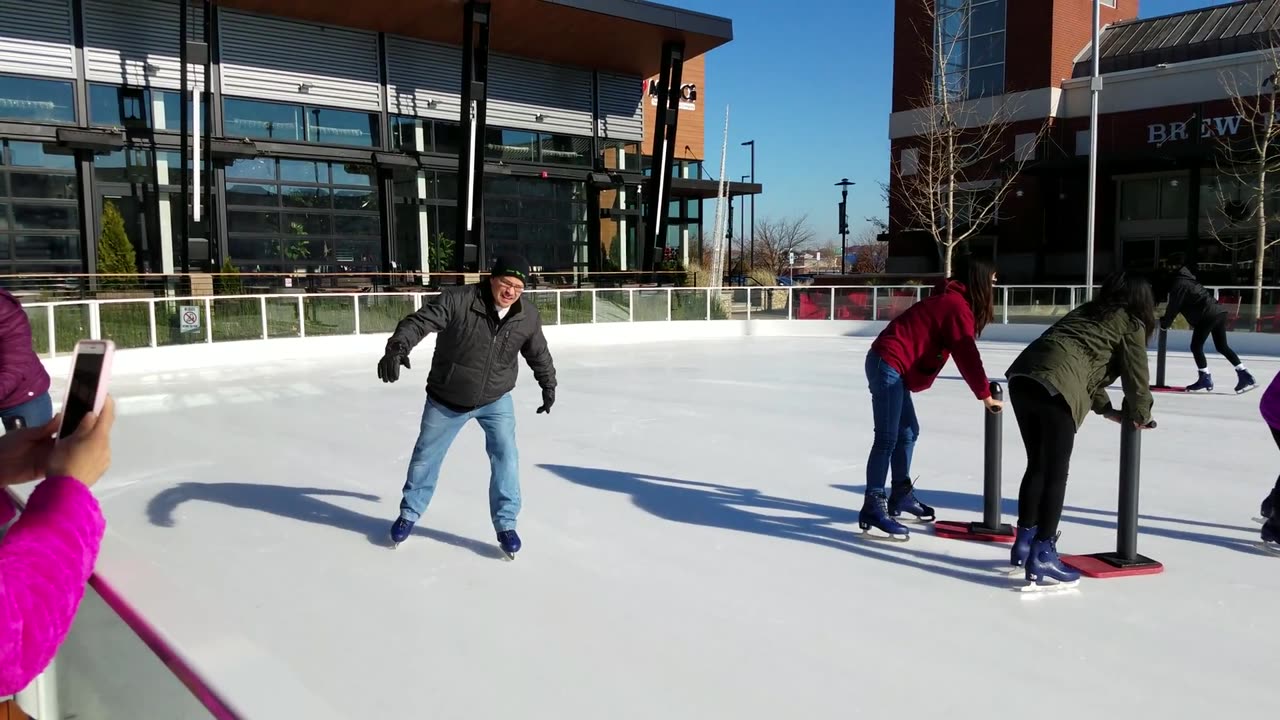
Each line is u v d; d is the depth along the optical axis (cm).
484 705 272
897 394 432
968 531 452
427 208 2231
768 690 284
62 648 258
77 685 249
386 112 2162
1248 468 616
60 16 1722
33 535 113
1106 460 643
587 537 453
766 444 710
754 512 503
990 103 2650
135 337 1248
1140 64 2502
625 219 2630
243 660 249
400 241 2181
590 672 296
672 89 2344
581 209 2505
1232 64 2266
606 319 1798
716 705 274
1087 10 2644
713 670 299
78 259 1742
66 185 1723
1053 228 2620
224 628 266
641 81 2653
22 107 1692
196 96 1739
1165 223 2436
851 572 400
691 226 3038
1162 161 2275
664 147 2388
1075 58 2633
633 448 693
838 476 596
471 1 1911
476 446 700
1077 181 2573
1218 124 2302
